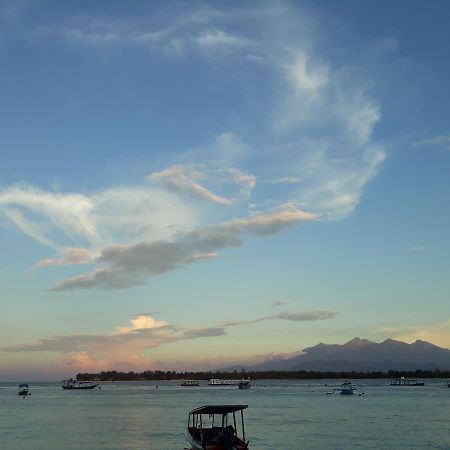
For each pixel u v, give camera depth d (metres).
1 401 185.25
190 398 197.00
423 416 115.75
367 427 94.88
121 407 148.50
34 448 72.50
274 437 82.50
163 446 73.56
